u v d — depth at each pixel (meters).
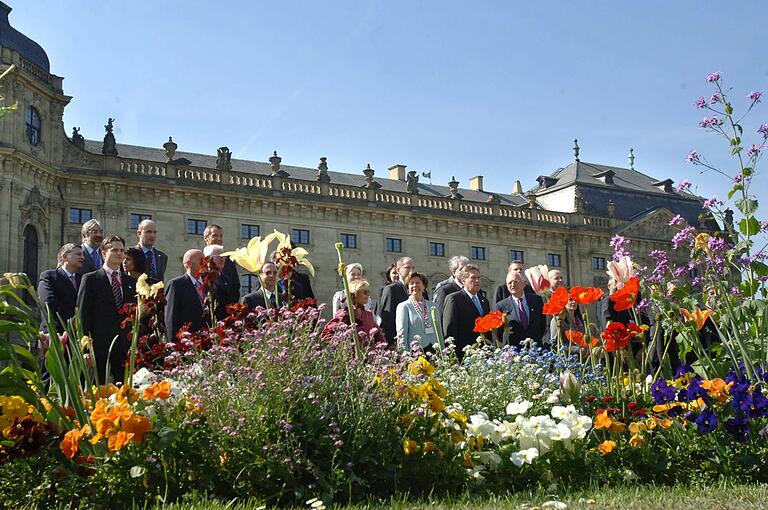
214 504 6.44
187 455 6.98
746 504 6.55
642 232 78.44
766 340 9.96
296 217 62.31
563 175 84.00
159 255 14.19
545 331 14.32
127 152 62.97
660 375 10.49
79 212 53.50
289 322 7.96
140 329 9.52
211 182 58.16
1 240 46.97
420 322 13.53
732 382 8.42
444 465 7.48
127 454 6.93
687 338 10.11
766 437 8.30
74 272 12.17
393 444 7.48
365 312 11.41
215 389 7.25
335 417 7.36
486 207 72.31
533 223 73.69
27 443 6.98
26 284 8.33
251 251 9.61
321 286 62.34
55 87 52.62
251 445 6.97
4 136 47.66
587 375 9.91
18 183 48.47
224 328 8.70
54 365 7.54
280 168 70.38
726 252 10.02
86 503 6.70
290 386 7.19
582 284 75.38
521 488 7.66
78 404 7.22
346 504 6.81
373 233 65.81
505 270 72.38
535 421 7.92
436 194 78.38
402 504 6.66
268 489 6.88
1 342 7.82
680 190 10.78
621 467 8.07
